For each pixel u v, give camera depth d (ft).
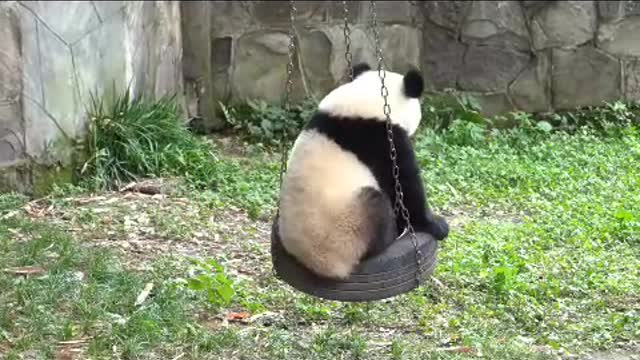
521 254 33.50
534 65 51.90
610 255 33.50
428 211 24.06
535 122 51.49
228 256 33.12
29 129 37.99
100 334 25.44
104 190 39.83
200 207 38.06
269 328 26.91
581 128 49.88
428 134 49.06
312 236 22.63
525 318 28.22
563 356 25.95
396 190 22.62
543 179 42.75
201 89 53.26
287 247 23.16
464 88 52.54
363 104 23.09
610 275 31.53
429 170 44.06
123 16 45.03
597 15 51.11
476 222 37.52
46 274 28.73
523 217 38.40
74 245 31.17
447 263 32.14
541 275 31.65
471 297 29.76
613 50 51.19
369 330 27.40
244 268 32.01
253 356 25.04
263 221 37.60
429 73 52.80
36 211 36.22
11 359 23.84
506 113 52.42
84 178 40.19
